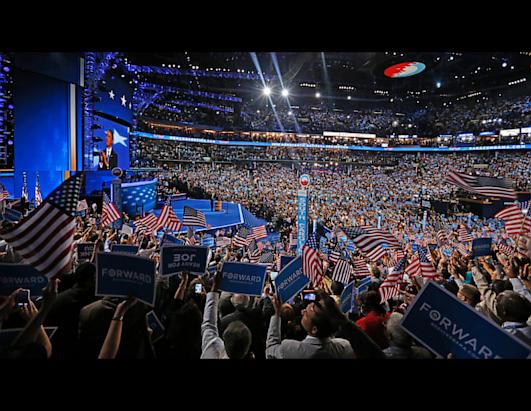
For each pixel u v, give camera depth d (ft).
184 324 9.58
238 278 16.08
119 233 39.88
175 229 36.91
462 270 25.39
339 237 57.47
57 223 11.20
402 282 23.45
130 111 116.57
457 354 8.34
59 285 14.83
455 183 27.30
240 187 154.10
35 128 68.90
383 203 125.80
